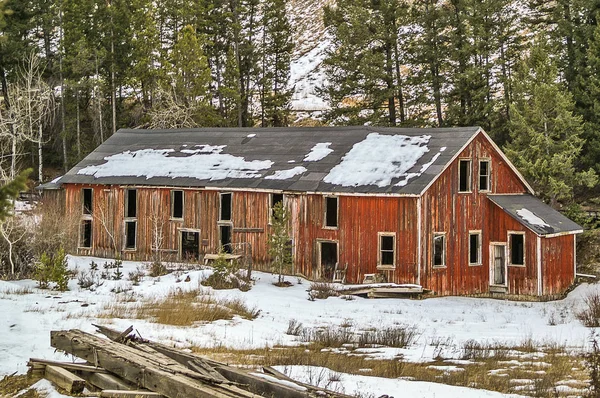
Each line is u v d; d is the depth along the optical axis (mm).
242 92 70750
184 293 28094
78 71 62438
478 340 21875
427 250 33156
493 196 35969
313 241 35188
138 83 69500
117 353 12625
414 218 32875
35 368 12938
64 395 12000
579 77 48469
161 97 63625
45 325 19188
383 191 33094
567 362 18141
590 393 13906
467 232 34875
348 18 61781
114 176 41594
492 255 35562
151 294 27922
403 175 33844
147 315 22938
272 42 71750
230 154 40812
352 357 18516
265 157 39375
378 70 56406
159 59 67812
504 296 34906
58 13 65875
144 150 43750
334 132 39438
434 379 15562
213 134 43594
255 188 36750
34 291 27266
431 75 56719
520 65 49000
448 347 20469
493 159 36344
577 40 51531
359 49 59094
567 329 24359
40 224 36781
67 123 64938
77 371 12797
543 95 42812
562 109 42375
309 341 20859
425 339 22000
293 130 41188
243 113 69938
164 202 39938
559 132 43438
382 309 28438
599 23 48875
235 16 69625
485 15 53719
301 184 35625
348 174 35125
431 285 33250
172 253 39562
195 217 39062
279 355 18125
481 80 53656
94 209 41812
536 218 34781
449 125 55375
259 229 37031
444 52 56875
